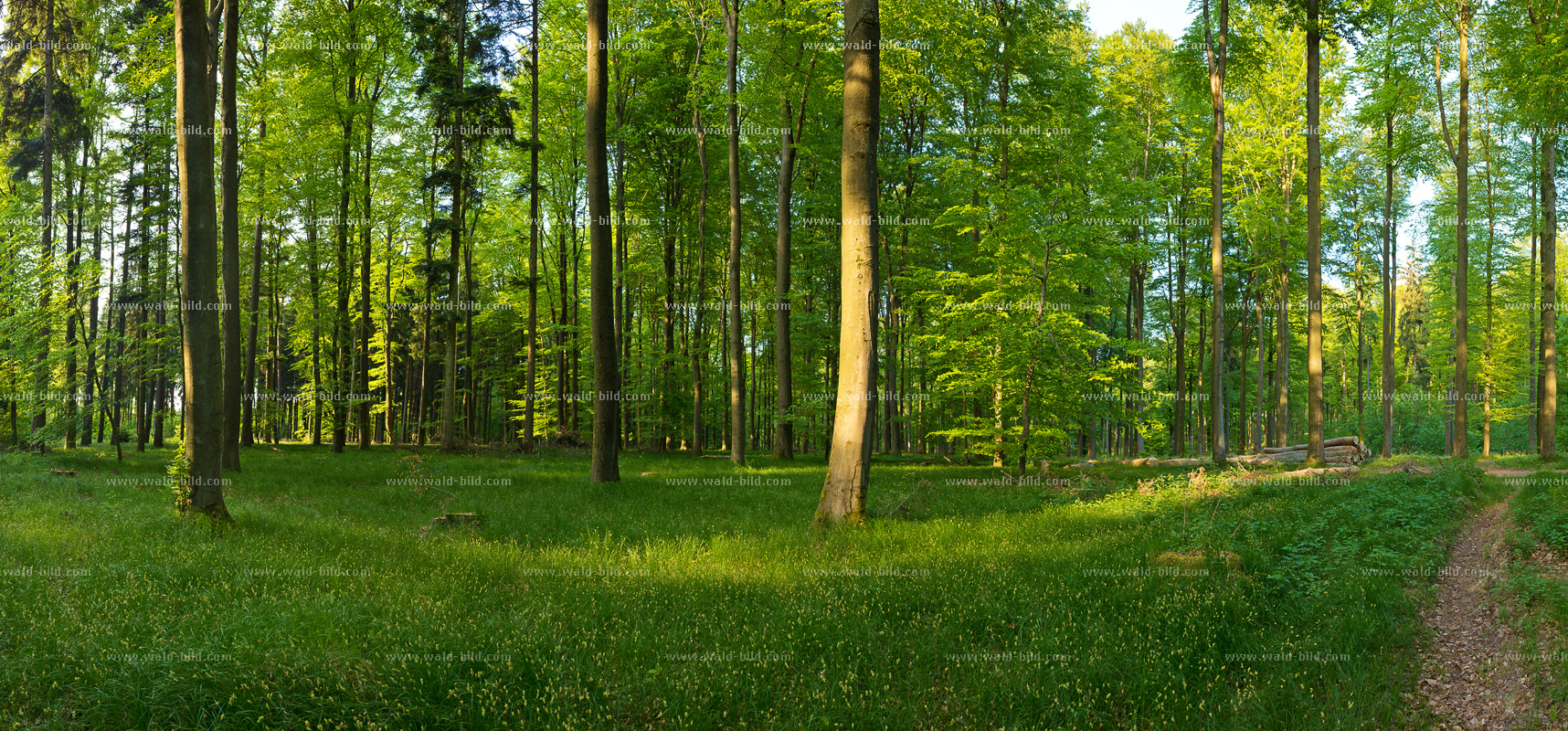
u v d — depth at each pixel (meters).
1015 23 21.94
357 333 28.44
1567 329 35.09
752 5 22.42
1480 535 9.41
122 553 7.51
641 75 28.05
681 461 23.41
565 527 10.53
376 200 27.16
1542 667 5.03
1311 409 17.98
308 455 23.45
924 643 5.48
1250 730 4.32
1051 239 15.62
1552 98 19.12
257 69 24.09
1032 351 15.45
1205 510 11.05
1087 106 23.98
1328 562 7.41
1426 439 46.56
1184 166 29.48
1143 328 36.91
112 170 28.27
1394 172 29.31
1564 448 35.12
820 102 24.44
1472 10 21.67
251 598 5.96
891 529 9.95
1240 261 28.12
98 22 23.86
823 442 29.92
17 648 4.84
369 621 5.49
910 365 29.16
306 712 4.21
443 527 10.34
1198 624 5.57
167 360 22.86
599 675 4.81
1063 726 4.42
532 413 26.08
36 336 18.41
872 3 10.30
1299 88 24.48
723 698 4.64
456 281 24.67
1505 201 27.06
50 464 17.08
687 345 35.34
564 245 30.72
